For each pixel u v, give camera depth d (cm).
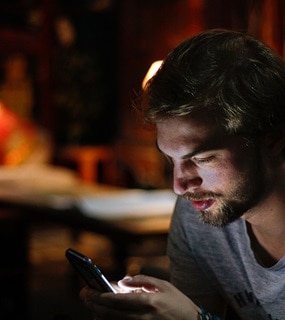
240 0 617
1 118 620
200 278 189
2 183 538
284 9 583
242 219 170
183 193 147
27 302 446
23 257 443
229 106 138
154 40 758
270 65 143
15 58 741
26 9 745
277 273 165
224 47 142
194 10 689
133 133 779
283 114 144
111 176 790
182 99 137
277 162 152
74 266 154
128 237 360
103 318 150
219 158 142
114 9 801
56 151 768
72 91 789
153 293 150
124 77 797
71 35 779
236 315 192
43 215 420
